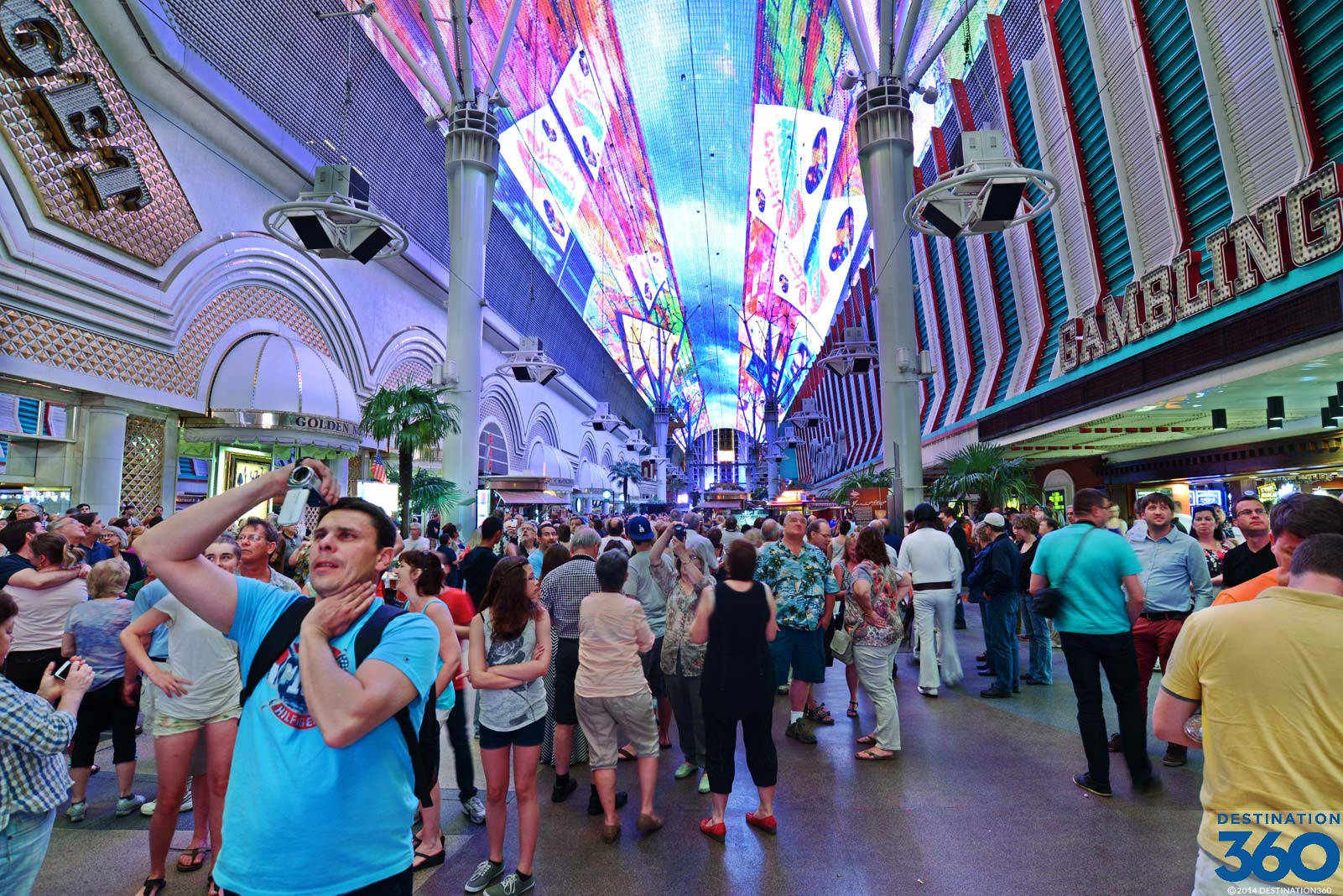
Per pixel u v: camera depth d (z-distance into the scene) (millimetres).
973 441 19406
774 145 41438
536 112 33406
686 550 5039
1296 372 9320
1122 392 12508
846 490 19969
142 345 13203
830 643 5852
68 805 4270
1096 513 4301
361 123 20172
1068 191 15430
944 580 6930
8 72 10492
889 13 16422
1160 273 11328
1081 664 4289
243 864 1540
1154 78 12492
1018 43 17266
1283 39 9867
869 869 3402
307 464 1680
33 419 11602
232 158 15469
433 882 3426
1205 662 1813
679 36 37812
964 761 4879
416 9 22703
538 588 3594
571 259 42125
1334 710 1632
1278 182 10078
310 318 18688
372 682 1518
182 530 1634
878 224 16406
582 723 3920
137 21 12109
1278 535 2307
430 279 25000
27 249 10703
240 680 3461
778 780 4617
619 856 3617
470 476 19094
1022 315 18125
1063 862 3402
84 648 4148
